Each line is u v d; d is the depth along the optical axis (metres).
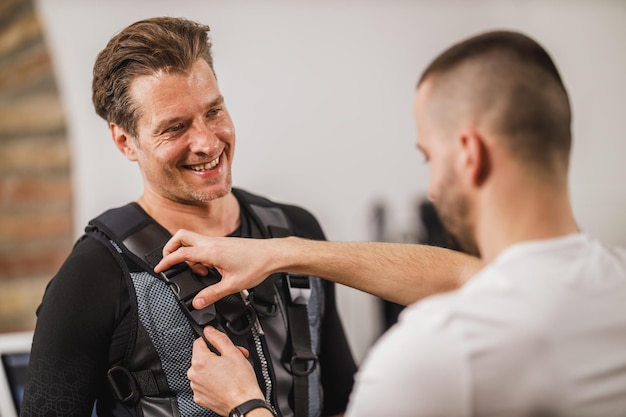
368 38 3.55
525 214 0.88
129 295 1.21
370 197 3.63
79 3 3.24
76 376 1.18
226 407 1.13
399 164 3.65
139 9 3.30
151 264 1.23
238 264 1.19
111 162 3.34
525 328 0.82
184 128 1.22
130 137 1.26
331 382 1.45
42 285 3.30
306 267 1.22
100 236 1.25
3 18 3.18
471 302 0.84
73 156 3.30
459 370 0.81
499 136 0.87
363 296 3.46
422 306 0.87
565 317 0.83
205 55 1.26
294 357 1.29
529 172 0.87
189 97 1.21
